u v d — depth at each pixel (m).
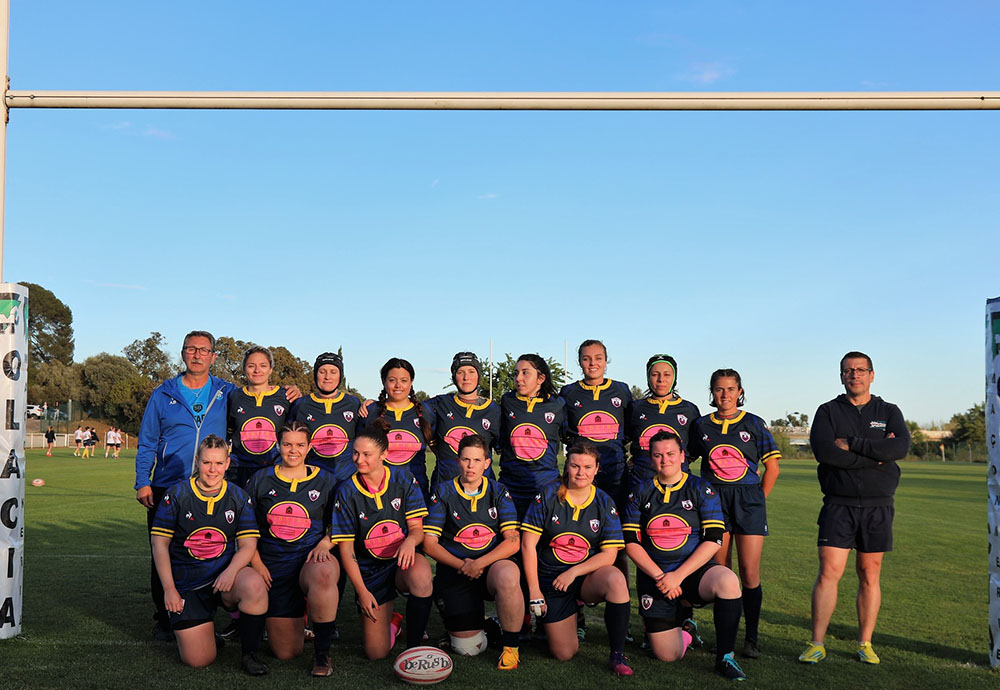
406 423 6.26
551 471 6.29
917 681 4.86
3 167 5.65
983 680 4.89
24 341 5.79
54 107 5.60
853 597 7.55
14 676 4.61
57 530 11.27
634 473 6.34
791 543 10.89
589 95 5.52
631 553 5.30
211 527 5.03
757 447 5.90
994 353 5.55
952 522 13.88
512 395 6.41
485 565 5.18
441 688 4.56
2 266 5.72
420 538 5.25
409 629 5.13
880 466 5.31
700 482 5.41
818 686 4.73
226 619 6.46
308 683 4.64
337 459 6.24
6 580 5.51
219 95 5.52
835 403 5.54
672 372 6.29
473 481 5.36
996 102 5.40
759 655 5.44
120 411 60.78
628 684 4.69
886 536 5.27
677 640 5.27
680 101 5.52
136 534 10.91
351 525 5.19
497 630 5.57
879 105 5.45
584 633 5.97
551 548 5.30
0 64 5.55
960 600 7.30
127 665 4.91
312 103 5.54
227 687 4.52
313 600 4.79
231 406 6.32
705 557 5.18
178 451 6.11
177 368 75.19
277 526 5.18
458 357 6.36
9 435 5.59
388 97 5.53
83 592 7.09
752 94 5.50
